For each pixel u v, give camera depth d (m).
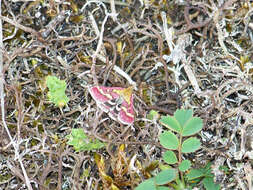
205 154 0.24
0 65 0.24
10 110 0.24
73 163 0.24
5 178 0.24
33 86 0.24
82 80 0.24
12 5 0.24
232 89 0.24
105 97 0.24
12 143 0.24
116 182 0.24
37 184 0.24
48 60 0.24
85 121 0.24
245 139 0.24
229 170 0.24
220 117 0.24
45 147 0.24
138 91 0.24
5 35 0.24
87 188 0.24
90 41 0.24
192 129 0.23
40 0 0.24
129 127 0.24
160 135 0.23
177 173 0.23
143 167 0.24
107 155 0.24
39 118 0.24
